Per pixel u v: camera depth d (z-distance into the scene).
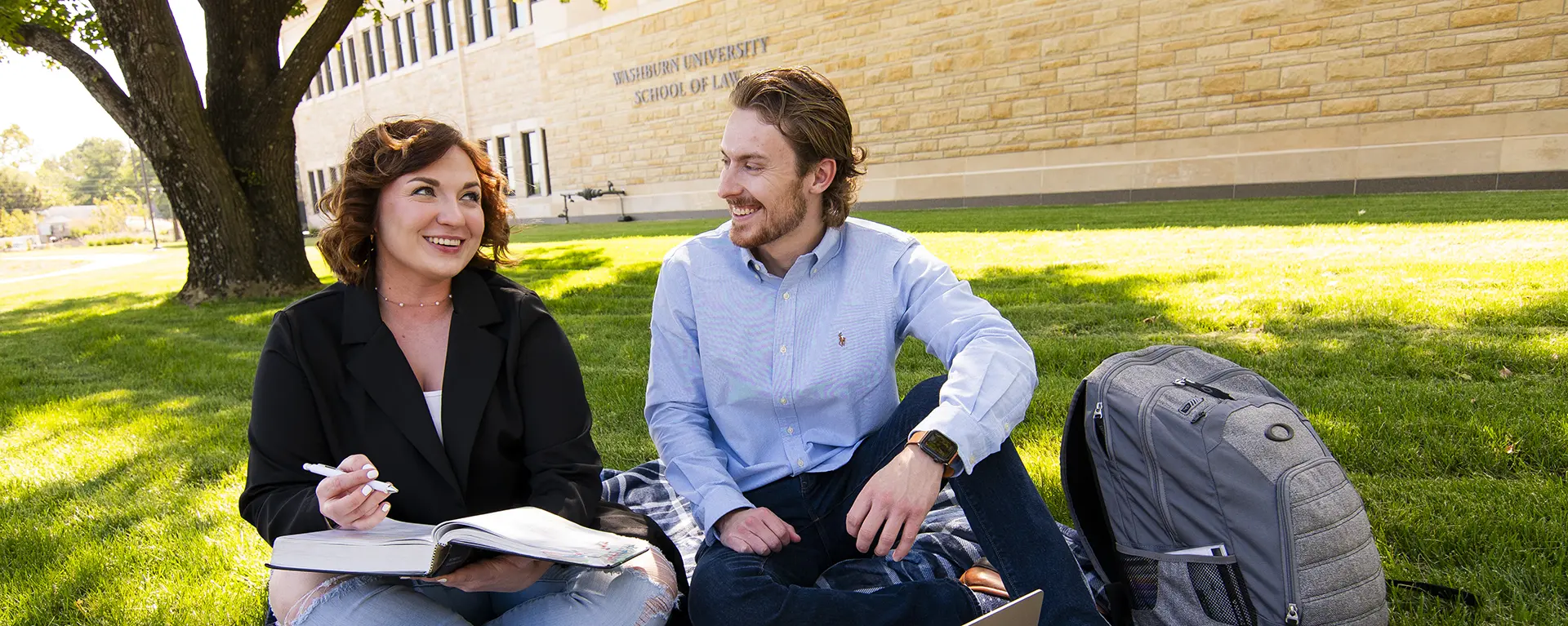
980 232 10.05
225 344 6.07
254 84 8.58
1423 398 2.87
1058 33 14.66
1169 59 13.73
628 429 3.40
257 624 1.99
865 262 1.83
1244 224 8.85
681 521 2.28
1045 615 1.45
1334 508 1.37
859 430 1.83
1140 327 4.40
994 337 1.67
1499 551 1.88
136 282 13.94
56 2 8.91
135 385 4.90
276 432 1.51
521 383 1.69
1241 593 1.42
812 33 17.50
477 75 24.59
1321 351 3.58
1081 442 1.74
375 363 1.58
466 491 1.64
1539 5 10.95
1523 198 9.55
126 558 2.38
